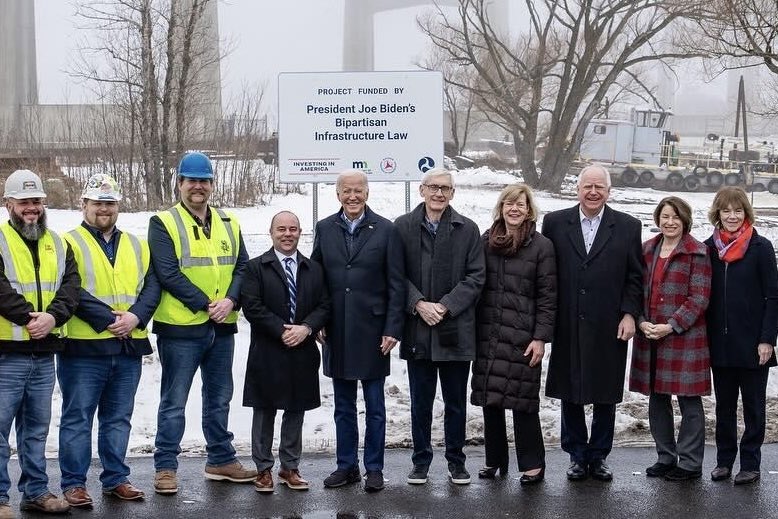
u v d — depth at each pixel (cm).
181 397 768
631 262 793
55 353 733
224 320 777
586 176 786
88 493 759
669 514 705
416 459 788
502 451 804
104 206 743
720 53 2114
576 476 792
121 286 742
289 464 775
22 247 704
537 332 777
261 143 4178
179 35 2908
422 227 780
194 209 781
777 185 4591
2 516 690
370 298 777
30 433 710
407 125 1318
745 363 780
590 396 782
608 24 4338
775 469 824
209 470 797
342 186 779
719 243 797
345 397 784
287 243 772
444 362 781
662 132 4672
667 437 808
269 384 765
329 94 1315
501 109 4550
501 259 785
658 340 798
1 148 3459
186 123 2981
